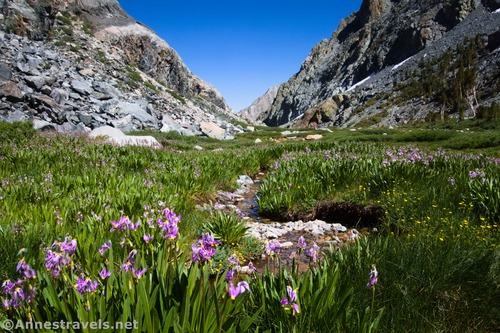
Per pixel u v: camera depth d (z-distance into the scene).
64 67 39.94
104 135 21.80
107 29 75.69
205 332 2.47
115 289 2.84
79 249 4.16
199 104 80.56
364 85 178.50
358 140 31.33
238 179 13.59
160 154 14.90
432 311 3.47
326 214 8.80
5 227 4.75
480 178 8.24
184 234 6.26
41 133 19.31
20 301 2.39
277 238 7.31
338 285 3.44
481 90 98.19
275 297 3.14
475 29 144.88
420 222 6.48
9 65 29.58
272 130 68.19
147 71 78.38
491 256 4.20
